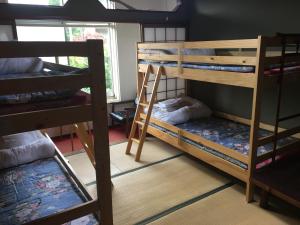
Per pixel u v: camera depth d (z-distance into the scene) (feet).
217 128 11.84
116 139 14.44
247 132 11.20
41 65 7.79
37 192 6.61
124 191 9.18
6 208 5.91
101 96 4.97
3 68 7.15
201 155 10.30
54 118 4.66
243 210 7.99
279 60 7.73
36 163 8.45
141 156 12.11
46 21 13.33
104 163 5.31
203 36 14.37
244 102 12.78
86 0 11.54
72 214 5.23
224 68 8.79
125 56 16.20
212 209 8.07
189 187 9.37
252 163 8.10
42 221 4.95
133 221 7.64
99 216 5.60
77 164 11.36
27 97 4.74
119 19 12.57
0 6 10.04
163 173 10.44
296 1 9.88
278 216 7.68
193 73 10.14
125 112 15.43
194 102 14.15
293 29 10.14
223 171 10.30
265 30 11.18
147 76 12.59
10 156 8.13
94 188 9.32
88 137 8.79
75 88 4.73
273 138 8.43
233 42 8.19
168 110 13.32
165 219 7.69
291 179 7.70
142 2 15.74
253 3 11.46
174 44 10.75
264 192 7.89
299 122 10.45
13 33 10.59
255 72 7.54
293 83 10.43
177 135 11.57
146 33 13.60
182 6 14.55
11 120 4.31
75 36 14.80
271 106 11.44
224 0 12.76
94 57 4.76
